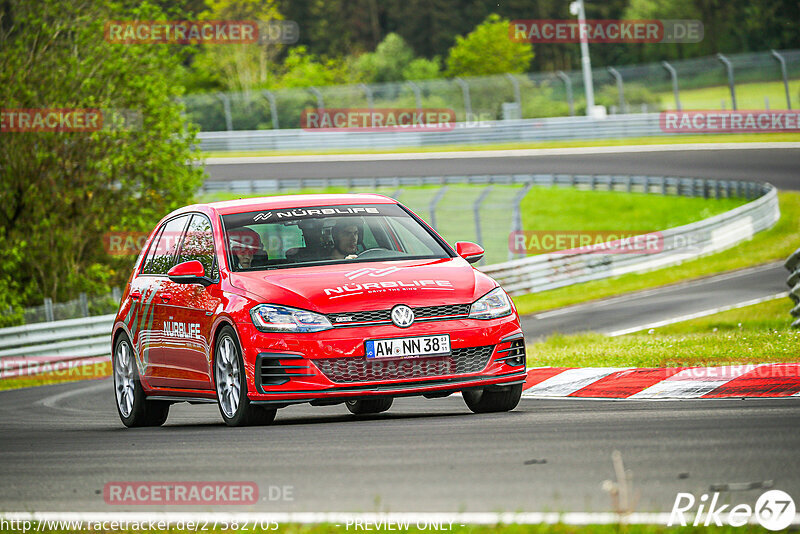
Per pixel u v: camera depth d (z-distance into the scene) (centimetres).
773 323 5875
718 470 1711
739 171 14862
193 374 2966
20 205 9744
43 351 7725
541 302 9281
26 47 9662
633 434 2130
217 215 3077
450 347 2652
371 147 19475
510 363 2728
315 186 16262
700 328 6172
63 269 9750
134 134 9838
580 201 14562
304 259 2911
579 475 1728
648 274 10169
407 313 2648
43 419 3969
